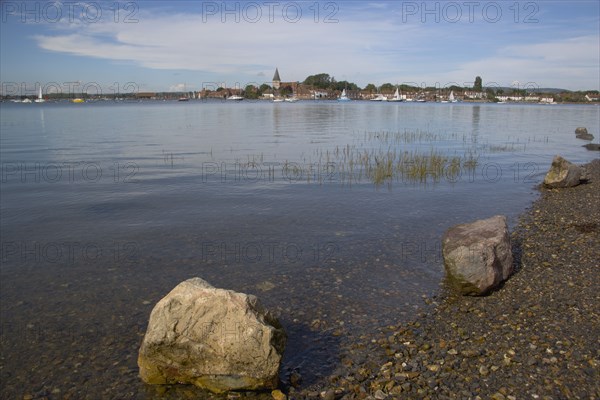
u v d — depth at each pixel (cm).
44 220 1622
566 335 795
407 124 6612
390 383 681
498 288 1019
